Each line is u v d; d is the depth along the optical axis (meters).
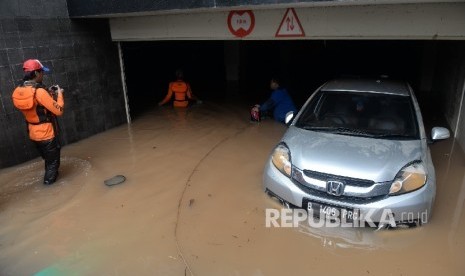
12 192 4.48
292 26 5.06
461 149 5.59
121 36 6.46
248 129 6.72
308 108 4.48
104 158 5.48
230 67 11.66
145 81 9.80
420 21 4.36
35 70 4.23
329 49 11.98
